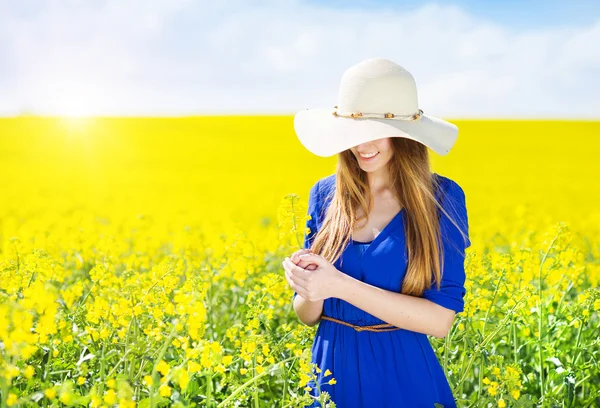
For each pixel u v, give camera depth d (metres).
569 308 4.19
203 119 31.72
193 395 3.15
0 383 2.18
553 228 4.33
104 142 25.97
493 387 3.05
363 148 2.57
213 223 11.05
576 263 4.82
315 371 2.74
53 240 5.90
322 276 2.43
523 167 22.17
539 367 3.97
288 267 2.50
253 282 5.00
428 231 2.54
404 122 2.54
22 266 3.86
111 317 2.86
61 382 3.07
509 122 32.16
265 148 25.19
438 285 2.57
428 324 2.51
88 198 15.43
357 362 2.64
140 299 2.80
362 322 2.65
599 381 4.07
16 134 27.12
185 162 22.58
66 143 25.41
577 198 16.94
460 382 3.44
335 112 2.66
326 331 2.74
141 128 29.47
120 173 20.56
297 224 3.12
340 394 2.64
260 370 2.62
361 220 2.70
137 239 7.21
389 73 2.55
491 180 19.72
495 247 7.70
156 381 2.26
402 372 2.61
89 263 5.38
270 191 16.73
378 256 2.59
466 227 2.67
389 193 2.68
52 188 17.33
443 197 2.64
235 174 20.27
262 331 3.53
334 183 2.92
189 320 2.30
